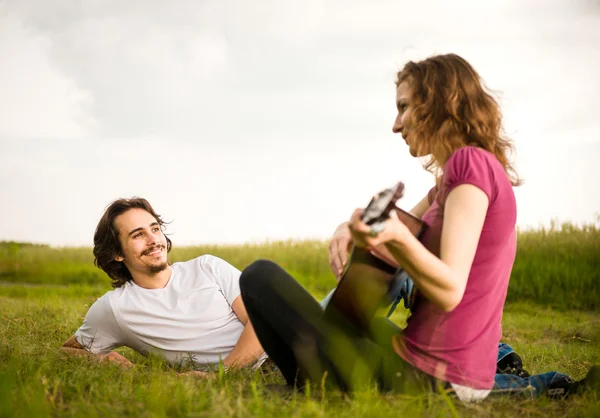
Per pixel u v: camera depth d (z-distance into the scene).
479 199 2.14
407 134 2.49
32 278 15.23
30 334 4.21
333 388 2.38
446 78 2.41
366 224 1.89
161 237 3.60
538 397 2.57
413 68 2.48
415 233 2.22
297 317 2.35
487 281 2.25
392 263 2.20
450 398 2.28
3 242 17.30
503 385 2.56
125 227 3.54
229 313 3.53
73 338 3.65
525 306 9.25
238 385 2.64
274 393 2.44
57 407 2.34
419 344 2.30
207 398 2.35
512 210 2.23
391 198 1.92
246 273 2.43
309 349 2.33
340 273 2.51
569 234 11.16
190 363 3.44
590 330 6.27
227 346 3.47
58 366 3.04
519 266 10.30
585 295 9.41
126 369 3.09
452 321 2.27
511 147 2.47
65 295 10.77
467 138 2.39
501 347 2.86
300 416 2.12
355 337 2.38
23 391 2.34
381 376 2.38
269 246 15.20
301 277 13.41
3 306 6.89
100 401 2.36
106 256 3.59
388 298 2.28
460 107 2.39
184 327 3.46
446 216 2.15
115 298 3.54
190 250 15.89
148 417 2.19
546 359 4.12
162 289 3.57
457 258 2.07
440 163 2.42
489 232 2.20
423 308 2.32
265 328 2.46
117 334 3.58
